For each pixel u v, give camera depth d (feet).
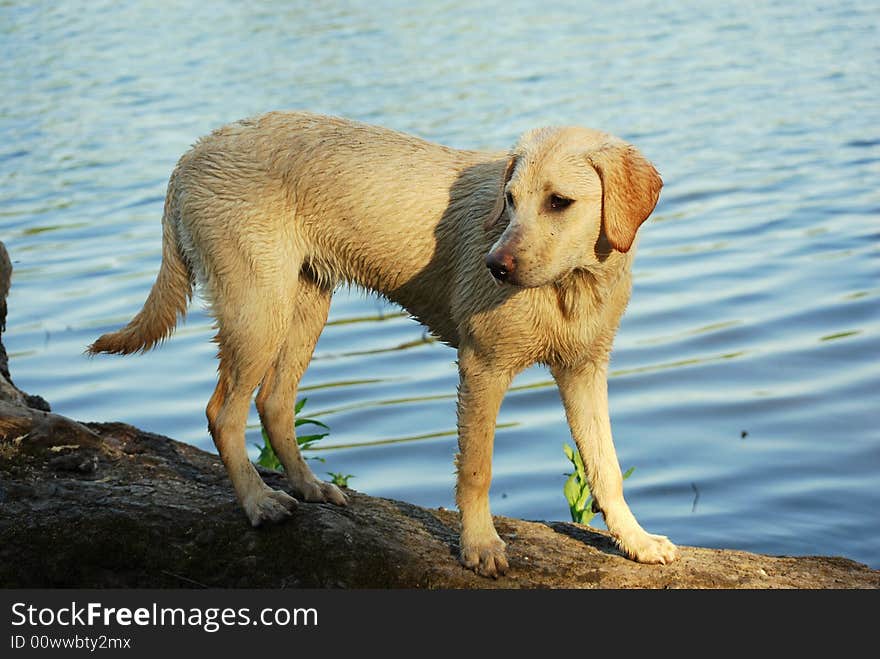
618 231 15.83
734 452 27.17
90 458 19.47
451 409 30.27
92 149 54.70
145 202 46.98
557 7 97.81
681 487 25.76
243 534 17.39
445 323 18.54
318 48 80.38
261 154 18.29
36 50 81.20
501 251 15.76
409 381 32.01
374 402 30.73
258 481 17.93
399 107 60.70
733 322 34.40
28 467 19.02
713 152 53.16
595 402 17.71
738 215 44.29
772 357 31.94
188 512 17.87
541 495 25.72
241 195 18.19
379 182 17.89
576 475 21.67
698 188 48.06
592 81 67.62
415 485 26.45
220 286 18.37
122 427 21.24
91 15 96.94
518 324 16.87
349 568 16.94
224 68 73.20
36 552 16.89
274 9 100.83
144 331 19.65
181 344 35.32
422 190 17.80
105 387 31.94
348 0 106.11
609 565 17.40
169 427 29.45
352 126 18.49
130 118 60.13
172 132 56.70
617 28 86.58
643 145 54.54
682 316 35.09
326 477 26.76
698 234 42.50
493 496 25.76
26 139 57.00
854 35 79.25
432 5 101.35
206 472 20.03
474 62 74.08
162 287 19.43
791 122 57.67
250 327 18.15
